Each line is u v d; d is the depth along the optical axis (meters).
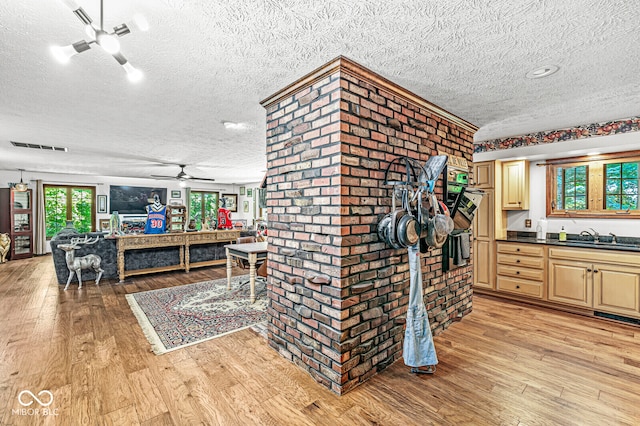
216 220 6.58
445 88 2.41
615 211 3.65
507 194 4.18
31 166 6.70
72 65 2.02
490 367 2.26
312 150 2.14
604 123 3.34
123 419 1.70
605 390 1.98
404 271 2.45
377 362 2.19
